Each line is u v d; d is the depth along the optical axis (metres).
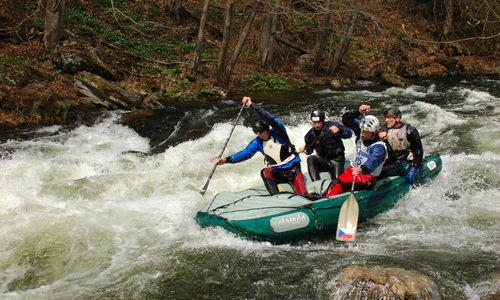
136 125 10.47
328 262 5.31
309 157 6.86
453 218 6.51
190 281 5.06
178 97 13.08
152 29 16.47
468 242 5.83
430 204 6.90
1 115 10.15
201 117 11.34
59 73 12.07
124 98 11.55
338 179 6.29
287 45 18.00
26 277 5.21
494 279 4.93
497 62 22.91
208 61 15.67
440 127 10.95
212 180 7.78
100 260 5.48
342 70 18.11
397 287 4.45
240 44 14.54
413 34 22.73
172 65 14.87
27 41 12.90
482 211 6.73
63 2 12.68
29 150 8.73
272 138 6.32
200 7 19.22
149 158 8.79
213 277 5.12
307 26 19.97
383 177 6.86
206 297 4.80
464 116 12.23
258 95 14.43
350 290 4.56
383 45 20.89
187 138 9.99
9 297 4.83
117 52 14.28
